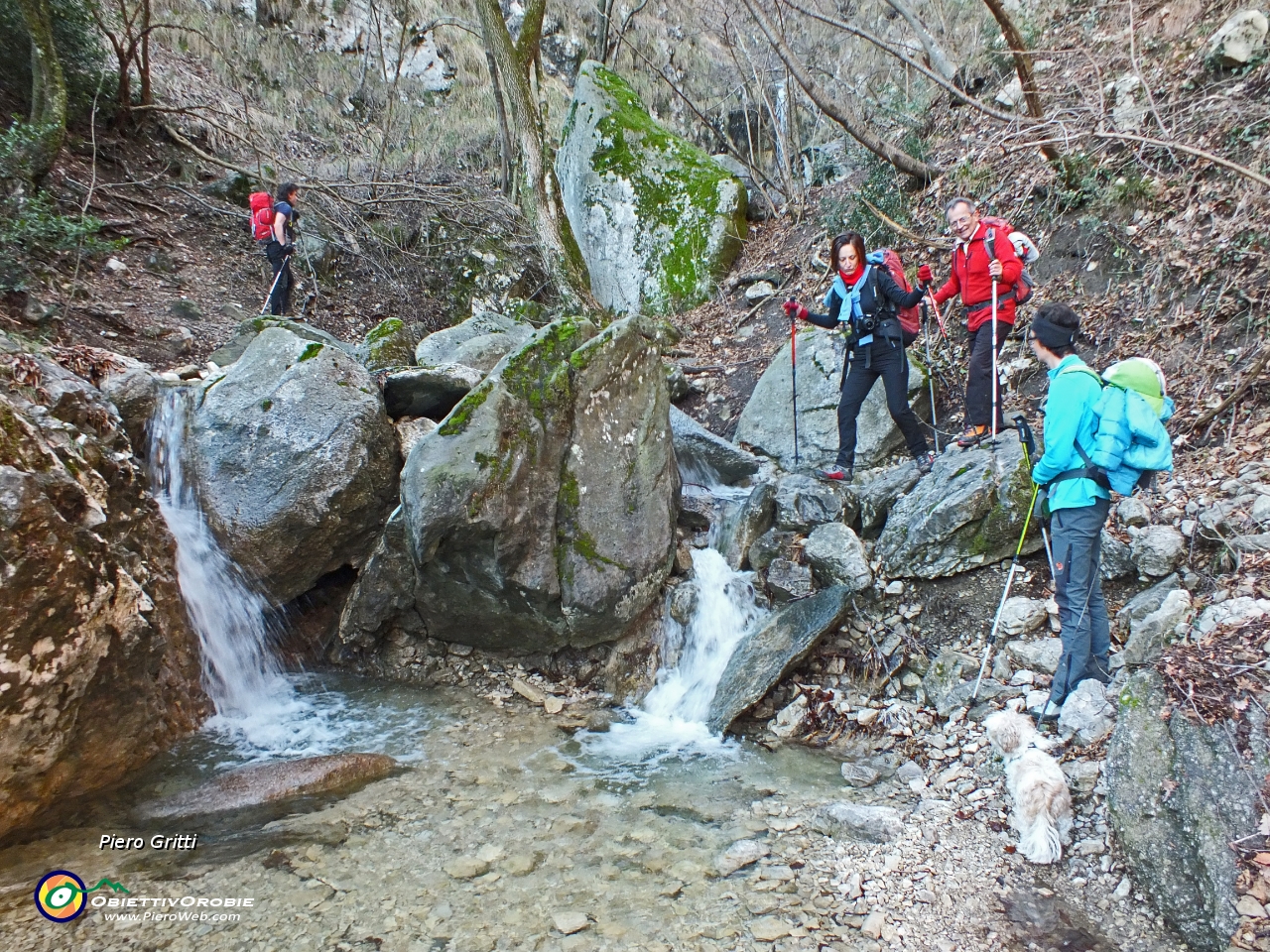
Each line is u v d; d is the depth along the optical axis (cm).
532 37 966
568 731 471
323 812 383
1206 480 455
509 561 484
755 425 704
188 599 484
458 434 472
